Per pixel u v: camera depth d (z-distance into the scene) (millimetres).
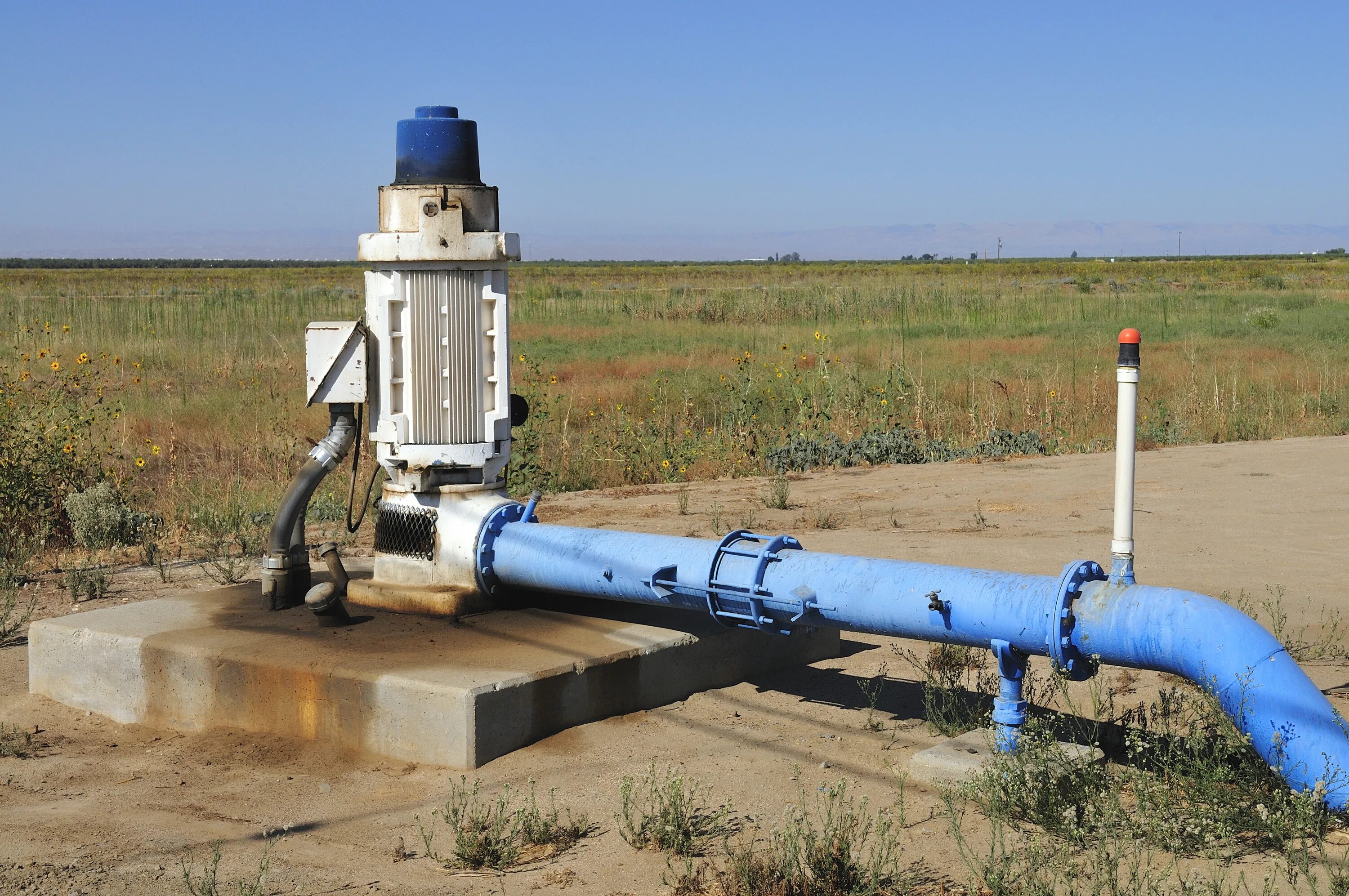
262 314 34938
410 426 5816
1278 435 15250
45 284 71438
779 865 3773
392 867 3953
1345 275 71812
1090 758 4480
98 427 13367
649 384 19969
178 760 5070
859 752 4980
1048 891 3514
